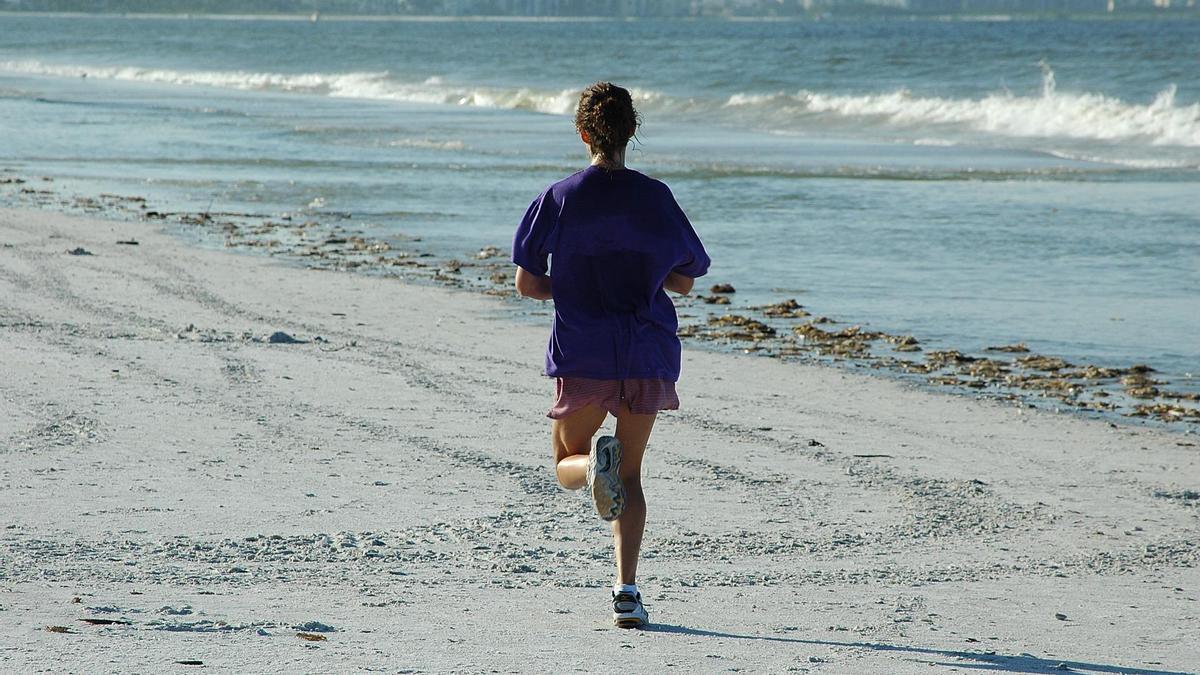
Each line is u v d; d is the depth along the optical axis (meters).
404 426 34.06
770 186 96.94
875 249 70.44
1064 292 58.72
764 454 32.78
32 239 69.00
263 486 27.88
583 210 18.14
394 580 21.41
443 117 164.00
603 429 34.72
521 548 23.92
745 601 20.91
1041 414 39.00
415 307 53.75
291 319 50.44
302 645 16.48
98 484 27.48
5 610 17.97
